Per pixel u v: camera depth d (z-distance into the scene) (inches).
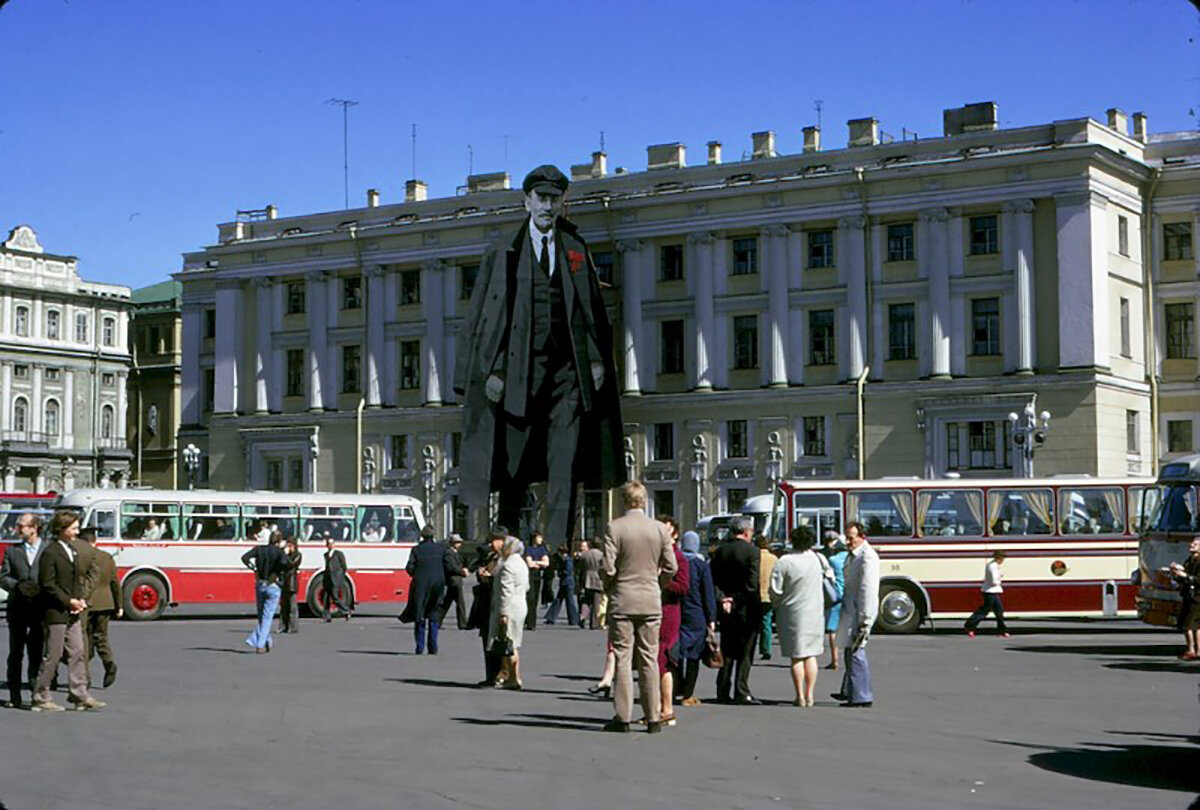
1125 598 1392.7
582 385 1247.5
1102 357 2450.8
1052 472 2453.2
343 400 3100.4
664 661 684.7
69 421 4581.7
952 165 2536.9
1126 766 565.0
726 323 2738.7
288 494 1745.8
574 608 1588.3
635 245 2810.0
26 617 753.0
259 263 3193.9
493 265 1242.0
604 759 580.7
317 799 490.6
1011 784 523.5
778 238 2689.5
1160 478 1164.5
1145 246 2598.4
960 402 2518.5
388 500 1800.0
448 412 2957.7
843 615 772.6
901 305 2600.9
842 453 2623.0
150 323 4411.9
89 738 643.5
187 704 780.6
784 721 704.4
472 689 866.1
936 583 1396.4
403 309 3038.9
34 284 4507.9
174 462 4360.2
